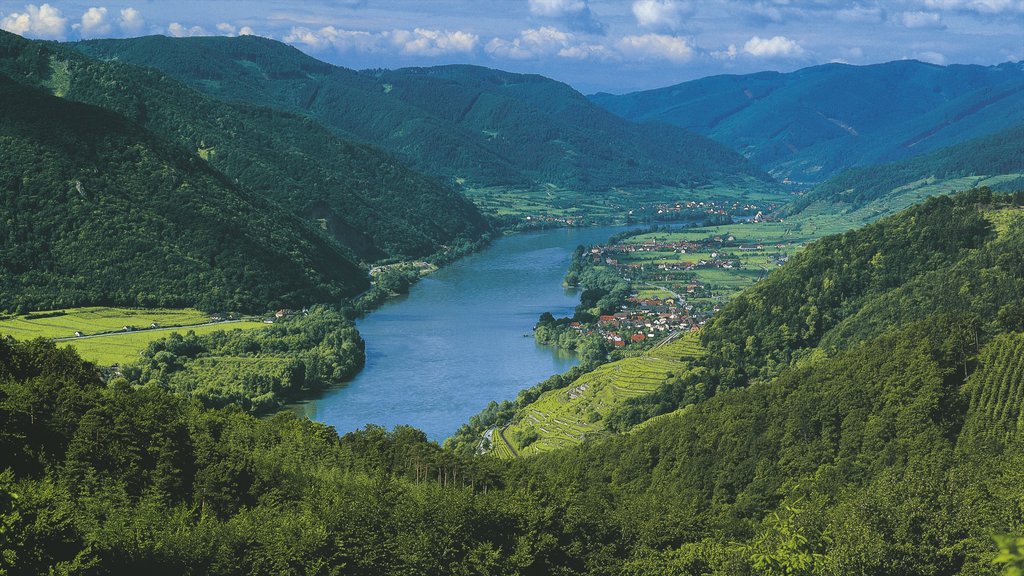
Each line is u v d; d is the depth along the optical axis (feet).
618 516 540.11
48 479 445.78
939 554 398.62
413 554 469.98
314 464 605.73
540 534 509.35
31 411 531.50
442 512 498.69
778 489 639.76
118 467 526.16
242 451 568.41
